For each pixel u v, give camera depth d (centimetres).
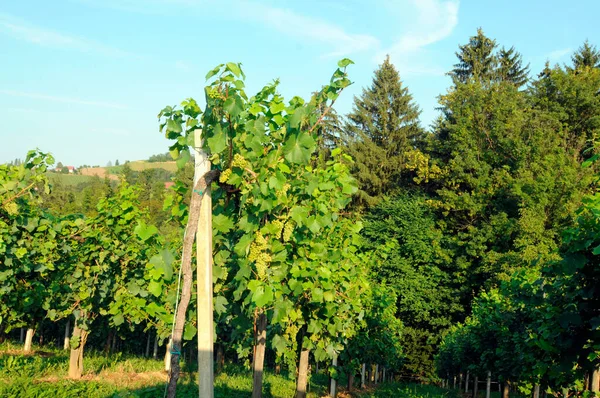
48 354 1357
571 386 754
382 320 1578
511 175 2931
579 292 539
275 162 454
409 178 3647
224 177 422
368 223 3086
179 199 455
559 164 2575
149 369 1234
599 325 499
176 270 821
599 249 446
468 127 3244
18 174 859
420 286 2958
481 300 1608
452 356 2228
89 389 880
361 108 3853
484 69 4100
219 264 480
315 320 779
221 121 398
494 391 2709
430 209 3195
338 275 818
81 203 4272
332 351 924
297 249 616
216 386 1152
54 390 837
